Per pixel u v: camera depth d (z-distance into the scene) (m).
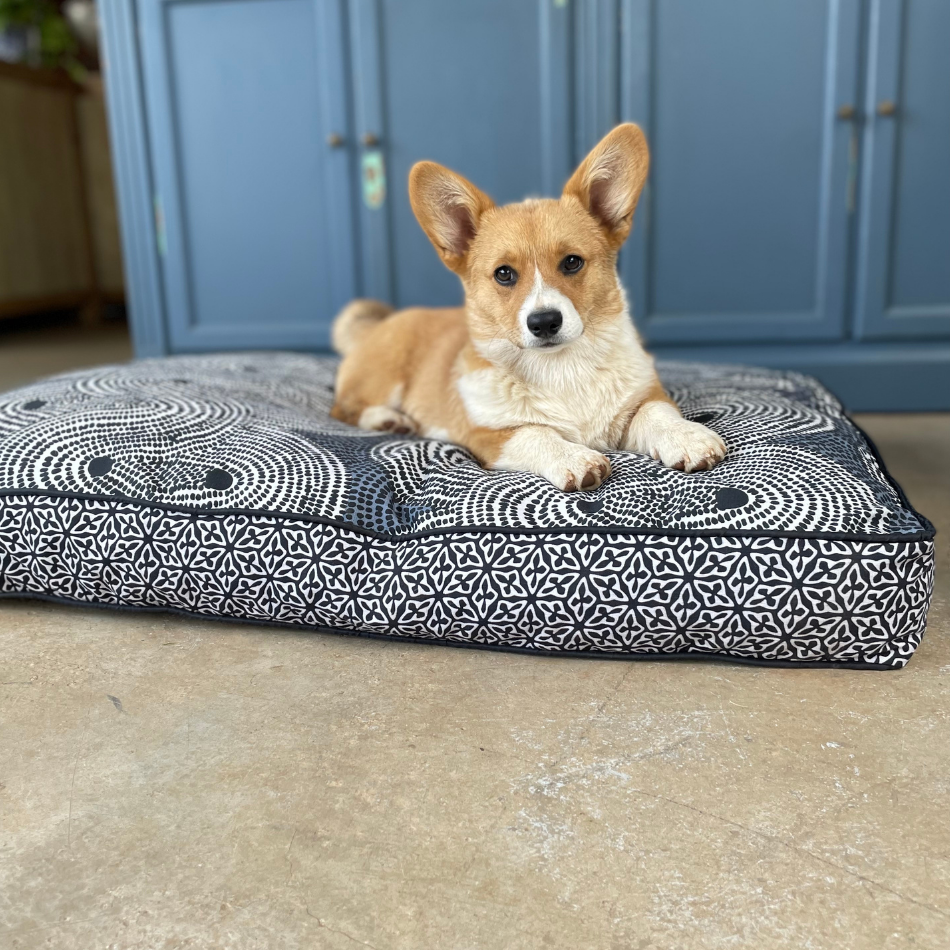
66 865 1.03
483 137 3.28
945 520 2.13
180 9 3.31
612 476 1.61
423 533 1.50
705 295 3.29
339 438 1.87
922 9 2.94
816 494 1.43
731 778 1.16
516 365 1.82
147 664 1.51
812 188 3.16
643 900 0.96
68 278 7.11
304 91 3.33
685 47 3.09
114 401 1.96
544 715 1.32
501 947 0.90
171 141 3.43
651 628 1.42
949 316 3.18
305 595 1.54
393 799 1.13
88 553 1.61
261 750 1.25
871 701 1.33
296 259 3.51
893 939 0.90
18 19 6.83
